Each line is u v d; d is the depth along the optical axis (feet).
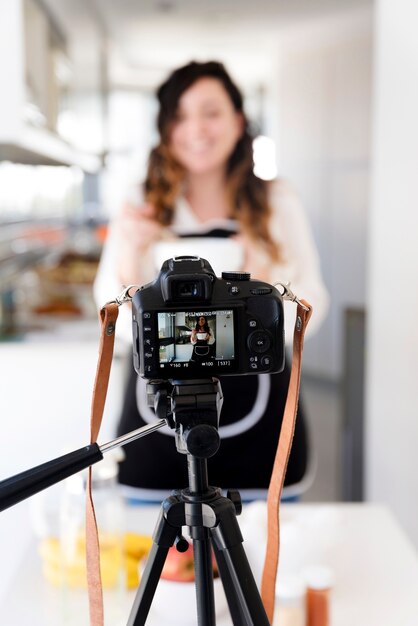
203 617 2.49
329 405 16.16
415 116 7.70
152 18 15.30
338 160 16.79
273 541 2.71
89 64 12.93
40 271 12.59
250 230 7.42
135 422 6.04
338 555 4.34
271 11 15.24
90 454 2.34
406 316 8.07
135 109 18.88
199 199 7.57
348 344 9.41
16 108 7.25
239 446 6.02
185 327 2.36
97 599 2.57
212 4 14.76
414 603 3.83
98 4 13.88
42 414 8.79
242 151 7.52
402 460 8.30
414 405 8.07
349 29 15.93
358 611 3.75
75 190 17.83
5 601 3.80
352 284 16.75
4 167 11.62
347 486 9.54
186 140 7.43
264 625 2.39
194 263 2.39
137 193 7.68
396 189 8.08
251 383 5.98
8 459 8.80
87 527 2.53
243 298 2.39
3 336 9.35
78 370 8.75
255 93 19.72
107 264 7.52
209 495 2.43
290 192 7.73
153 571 2.46
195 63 7.55
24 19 7.67
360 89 15.92
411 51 7.69
